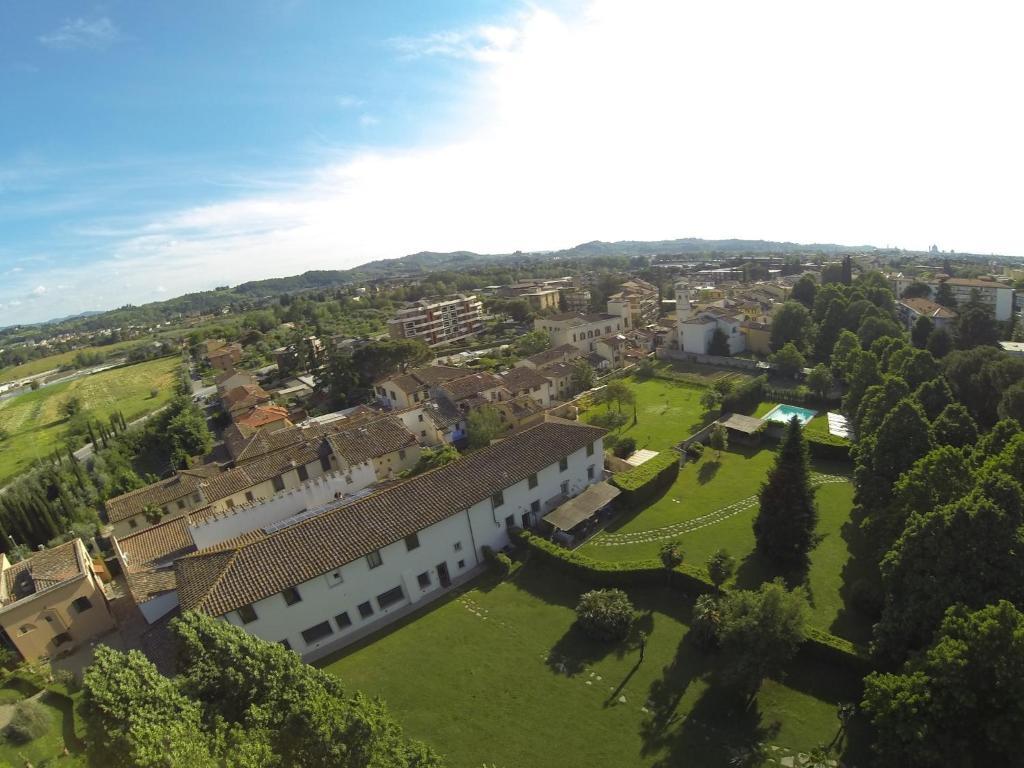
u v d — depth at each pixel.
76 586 43.66
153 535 53.06
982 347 67.50
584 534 47.72
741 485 54.66
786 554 39.72
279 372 142.12
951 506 28.25
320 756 19.06
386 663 35.00
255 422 89.12
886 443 41.09
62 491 70.38
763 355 110.00
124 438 96.19
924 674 23.19
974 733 22.08
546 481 49.22
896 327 89.56
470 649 35.41
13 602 42.41
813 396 77.69
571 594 39.56
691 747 26.91
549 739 28.33
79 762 28.36
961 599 26.30
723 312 118.31
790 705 28.48
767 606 27.80
